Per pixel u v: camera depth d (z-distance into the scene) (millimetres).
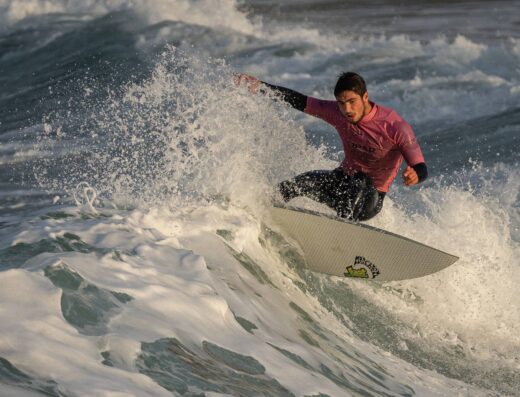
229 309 14852
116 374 10781
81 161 33969
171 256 15945
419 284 22094
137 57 53125
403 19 67438
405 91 45469
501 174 33406
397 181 32406
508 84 44750
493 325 22109
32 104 45938
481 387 18594
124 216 18000
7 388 9328
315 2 74375
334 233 20500
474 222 24219
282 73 50500
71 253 14016
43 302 11867
